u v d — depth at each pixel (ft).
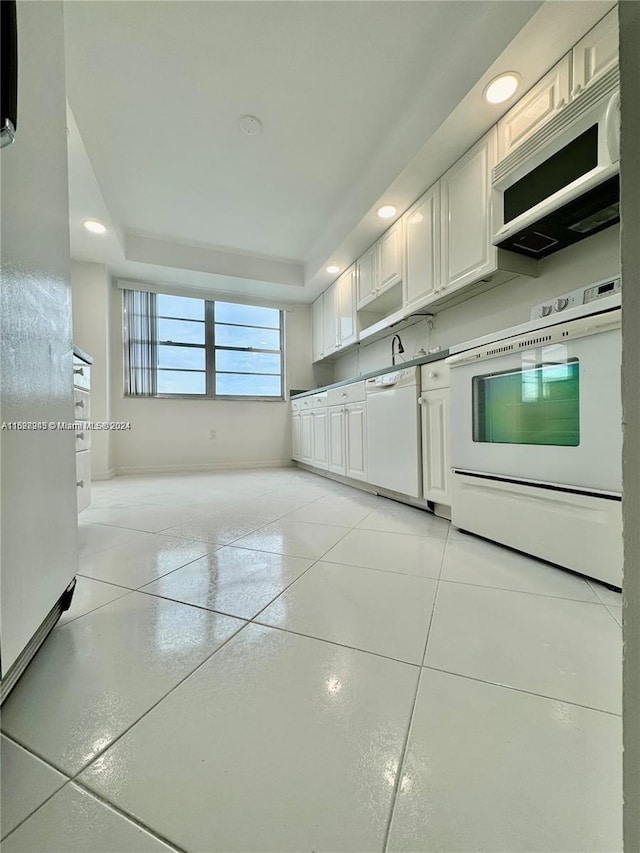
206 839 1.51
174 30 5.43
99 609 3.41
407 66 6.04
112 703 2.25
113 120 7.07
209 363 14.03
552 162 5.08
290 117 7.04
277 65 5.99
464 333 8.14
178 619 3.23
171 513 7.16
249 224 10.87
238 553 4.89
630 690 1.15
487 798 1.65
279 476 12.38
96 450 11.46
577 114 4.61
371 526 6.14
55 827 1.55
